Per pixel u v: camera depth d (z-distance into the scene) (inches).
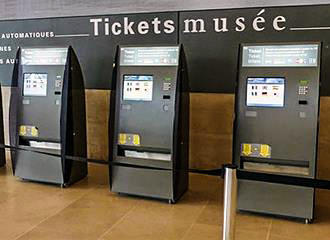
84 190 172.2
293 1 174.7
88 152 217.5
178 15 191.9
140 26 198.7
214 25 187.0
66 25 211.2
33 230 131.4
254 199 143.8
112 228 133.9
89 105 213.2
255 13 180.4
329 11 170.2
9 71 225.6
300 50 136.3
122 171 163.0
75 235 128.2
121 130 161.3
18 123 180.2
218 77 189.9
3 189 172.4
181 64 155.9
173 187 155.7
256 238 127.4
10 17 221.3
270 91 139.6
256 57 141.8
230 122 191.0
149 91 156.9
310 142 135.5
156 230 132.6
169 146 154.5
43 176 177.9
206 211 149.6
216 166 196.1
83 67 211.2
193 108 196.1
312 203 136.9
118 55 161.9
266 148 140.5
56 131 173.3
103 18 203.9
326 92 173.8
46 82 174.4
